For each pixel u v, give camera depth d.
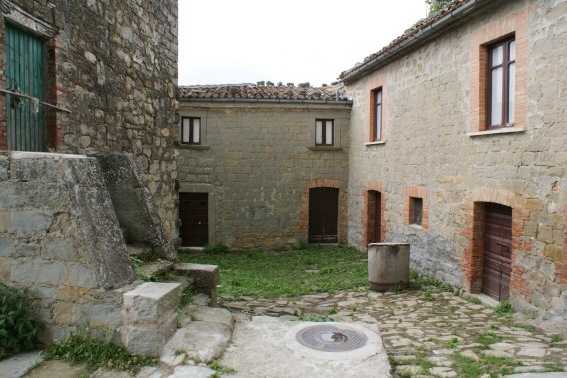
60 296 3.89
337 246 15.85
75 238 3.84
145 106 8.09
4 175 3.88
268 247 15.65
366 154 14.10
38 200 3.86
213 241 15.48
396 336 6.07
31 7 5.13
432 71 10.12
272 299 8.52
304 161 15.63
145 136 8.10
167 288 4.04
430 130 10.24
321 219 16.09
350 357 4.05
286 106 15.29
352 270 11.66
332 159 15.73
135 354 3.77
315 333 4.63
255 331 4.61
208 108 15.17
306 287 9.77
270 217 15.62
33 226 3.88
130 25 7.50
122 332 3.81
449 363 4.71
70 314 3.88
